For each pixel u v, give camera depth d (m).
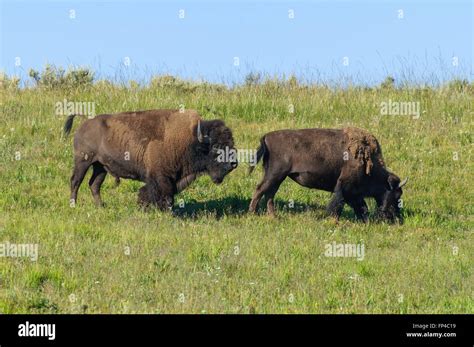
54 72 62.78
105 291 28.30
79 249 32.66
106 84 61.62
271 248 34.06
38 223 36.06
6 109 54.91
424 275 31.72
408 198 44.94
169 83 60.94
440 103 57.97
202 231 36.22
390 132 53.66
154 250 33.31
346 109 57.03
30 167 46.47
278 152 39.97
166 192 39.84
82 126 40.56
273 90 60.94
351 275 31.28
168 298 27.91
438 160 49.97
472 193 45.84
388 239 37.28
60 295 28.03
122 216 38.62
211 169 40.06
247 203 43.00
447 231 39.44
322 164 40.00
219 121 40.38
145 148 39.72
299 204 43.44
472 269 32.97
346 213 43.12
